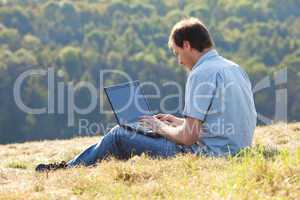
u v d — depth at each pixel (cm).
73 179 1014
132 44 13300
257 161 970
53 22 14650
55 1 15100
